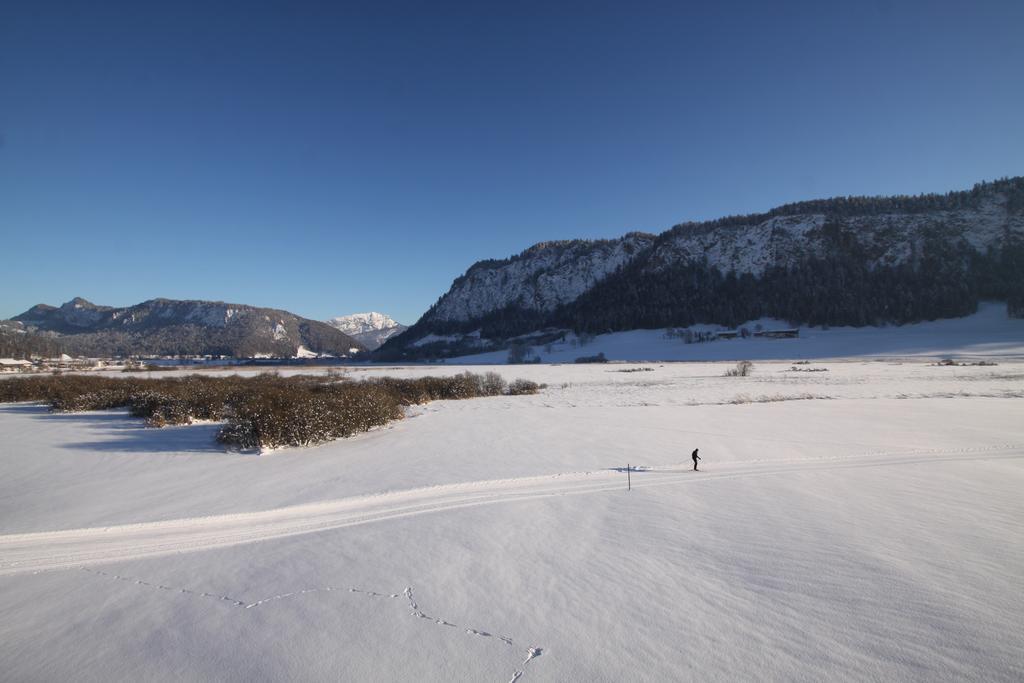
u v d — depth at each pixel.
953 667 3.28
